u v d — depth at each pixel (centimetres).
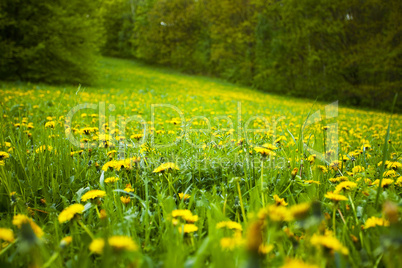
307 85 2066
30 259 84
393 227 64
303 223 83
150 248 95
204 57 3462
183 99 1163
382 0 1680
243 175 183
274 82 2347
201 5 3616
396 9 1633
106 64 3072
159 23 3809
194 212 129
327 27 1877
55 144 208
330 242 67
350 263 80
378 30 1789
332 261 76
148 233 104
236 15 3005
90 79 1492
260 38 2572
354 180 163
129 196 135
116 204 124
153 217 115
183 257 80
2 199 138
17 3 1312
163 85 1925
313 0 1948
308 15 2097
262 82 2488
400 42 1644
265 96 1995
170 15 3700
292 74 2228
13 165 176
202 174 189
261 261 68
